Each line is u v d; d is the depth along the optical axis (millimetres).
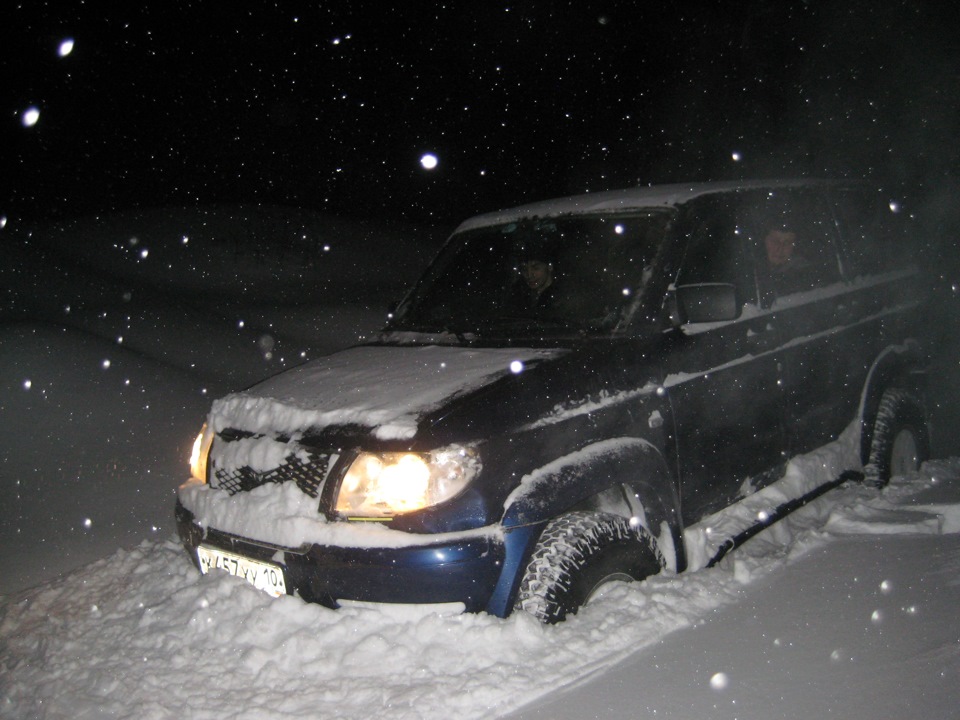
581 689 2602
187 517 3379
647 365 3498
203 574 3348
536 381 3182
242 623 2998
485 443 2945
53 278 13781
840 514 4086
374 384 3344
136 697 2840
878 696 2467
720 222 4070
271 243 18219
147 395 7984
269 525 3031
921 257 5586
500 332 3812
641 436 3406
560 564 2939
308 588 2938
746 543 3926
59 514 5301
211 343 10156
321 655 2811
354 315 12391
